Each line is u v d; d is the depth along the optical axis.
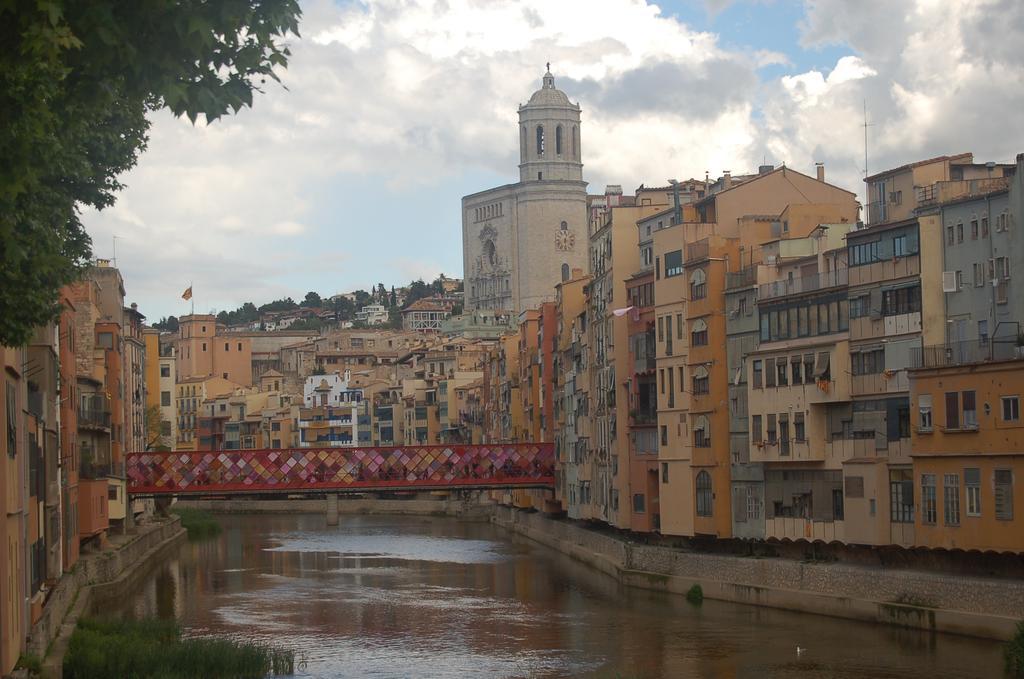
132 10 24.73
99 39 24.14
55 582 77.06
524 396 171.75
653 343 105.56
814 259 88.38
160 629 73.81
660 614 85.12
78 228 46.34
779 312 88.38
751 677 64.50
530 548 144.25
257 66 26.17
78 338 114.00
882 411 79.69
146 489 132.38
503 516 182.62
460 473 145.25
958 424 71.31
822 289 84.81
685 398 98.12
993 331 74.31
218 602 99.88
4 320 35.62
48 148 29.33
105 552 104.75
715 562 91.00
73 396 93.94
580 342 131.12
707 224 100.25
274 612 94.12
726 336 94.75
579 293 142.62
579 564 121.12
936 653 66.62
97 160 44.91
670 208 110.62
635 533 111.06
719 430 94.50
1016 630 63.88
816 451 84.25
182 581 115.19
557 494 143.12
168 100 25.30
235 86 26.62
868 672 63.62
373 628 85.62
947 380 72.12
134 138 45.91
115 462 123.81
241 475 137.12
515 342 185.12
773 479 89.31
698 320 96.25
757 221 97.12
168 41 25.19
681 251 99.38
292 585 111.50
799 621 78.69
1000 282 73.88
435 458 144.75
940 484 72.56
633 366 109.19
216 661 66.38
